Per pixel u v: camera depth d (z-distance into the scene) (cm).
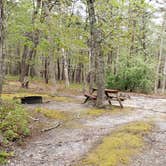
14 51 3556
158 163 757
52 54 2158
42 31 2017
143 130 1048
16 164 725
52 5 1948
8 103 1177
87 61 2383
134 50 3203
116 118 1280
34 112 1286
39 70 4350
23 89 2162
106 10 1538
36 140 920
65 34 1939
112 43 1706
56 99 1739
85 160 755
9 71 4775
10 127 930
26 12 1972
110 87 2952
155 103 1955
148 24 3303
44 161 752
